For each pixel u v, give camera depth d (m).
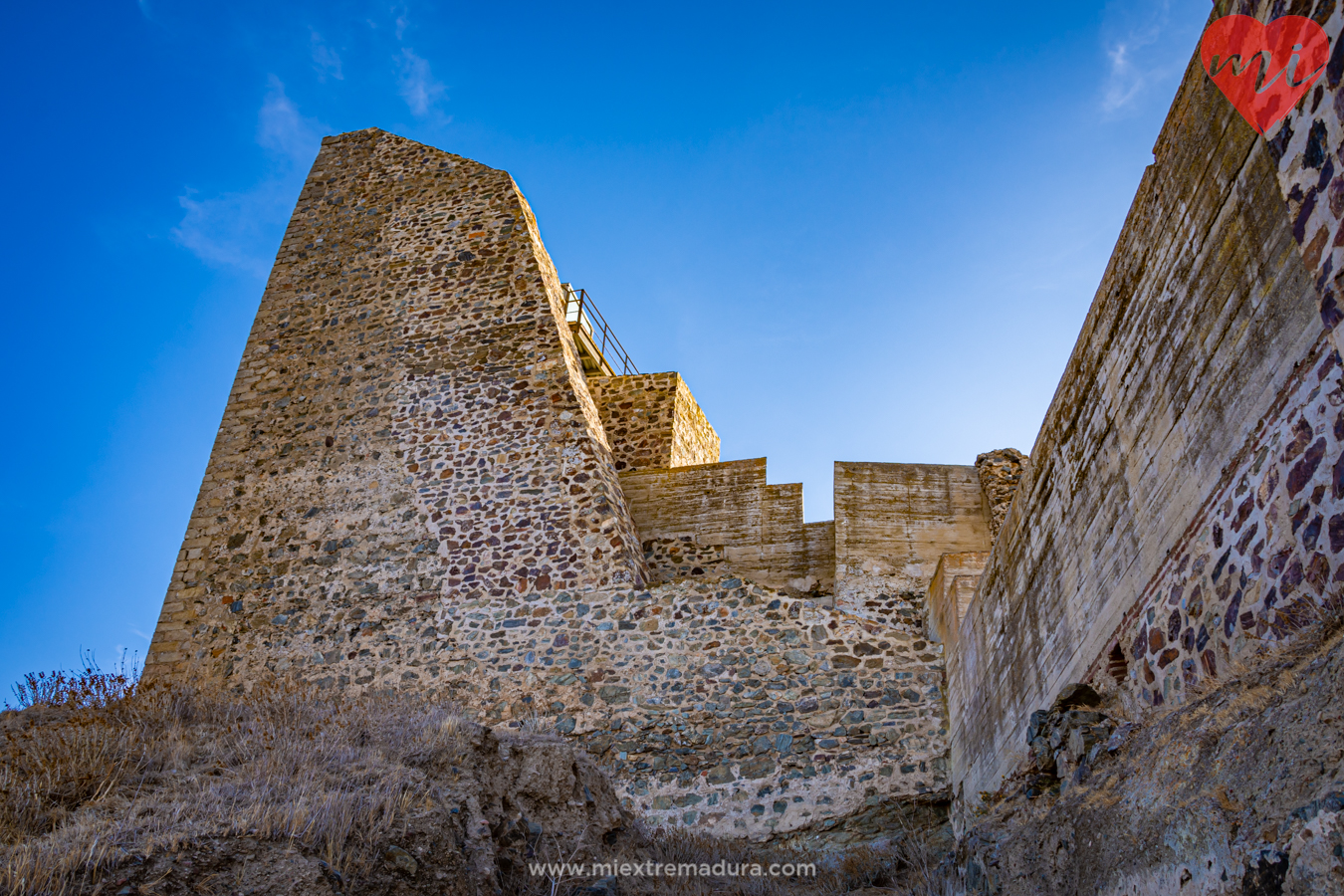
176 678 12.75
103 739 7.42
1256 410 4.12
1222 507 4.41
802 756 10.69
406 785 6.82
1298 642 3.67
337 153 18.19
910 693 10.88
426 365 14.88
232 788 6.55
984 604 8.77
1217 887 3.27
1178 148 4.88
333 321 15.90
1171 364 4.95
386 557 13.20
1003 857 5.59
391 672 12.28
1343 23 3.40
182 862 5.36
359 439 14.41
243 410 15.26
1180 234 4.88
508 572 12.63
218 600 13.48
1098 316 6.06
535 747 8.12
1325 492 3.62
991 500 12.74
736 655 11.44
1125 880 3.99
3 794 6.29
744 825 10.38
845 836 10.13
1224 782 3.41
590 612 12.08
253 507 14.21
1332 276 3.48
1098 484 5.97
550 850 7.21
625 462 16.14
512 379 14.30
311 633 12.87
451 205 16.73
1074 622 6.31
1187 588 4.74
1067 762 5.50
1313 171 3.60
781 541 13.78
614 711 11.35
